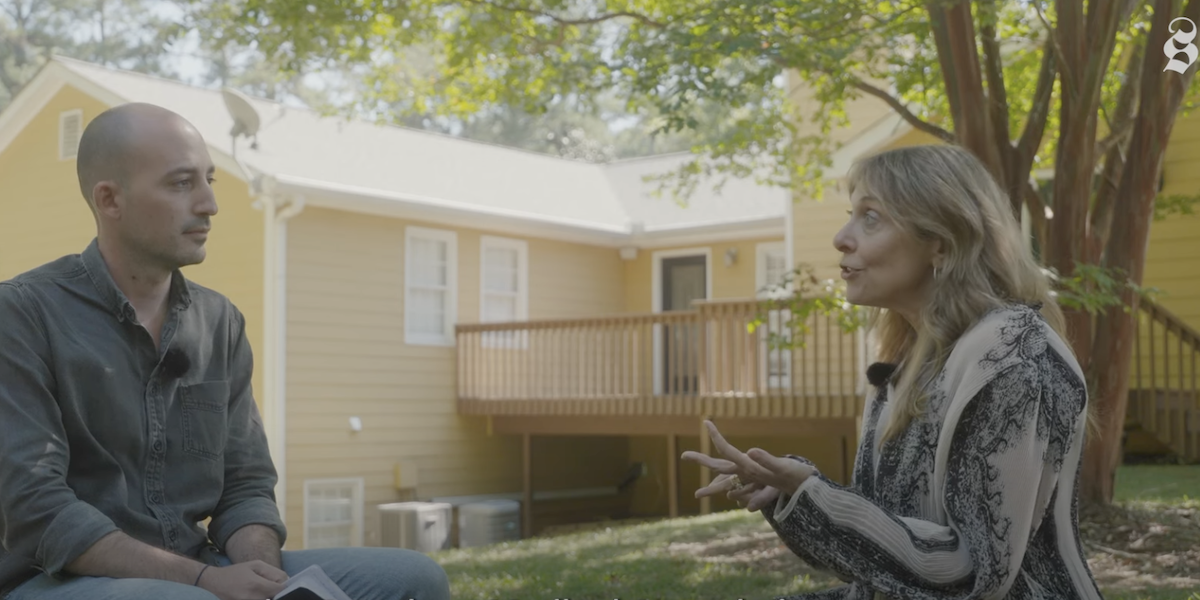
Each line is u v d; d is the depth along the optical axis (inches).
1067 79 272.5
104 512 88.7
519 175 780.6
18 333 86.7
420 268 664.4
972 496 77.1
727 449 81.9
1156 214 386.0
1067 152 276.4
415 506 580.7
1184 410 485.7
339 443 616.4
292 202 587.8
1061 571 79.9
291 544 591.8
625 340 712.4
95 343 89.4
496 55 369.1
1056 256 280.1
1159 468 438.0
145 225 91.0
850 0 267.0
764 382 629.3
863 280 87.1
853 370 595.2
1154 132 280.1
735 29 273.1
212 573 83.0
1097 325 286.0
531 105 366.6
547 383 708.7
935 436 81.6
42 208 685.9
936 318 83.2
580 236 728.3
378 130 736.3
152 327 93.7
